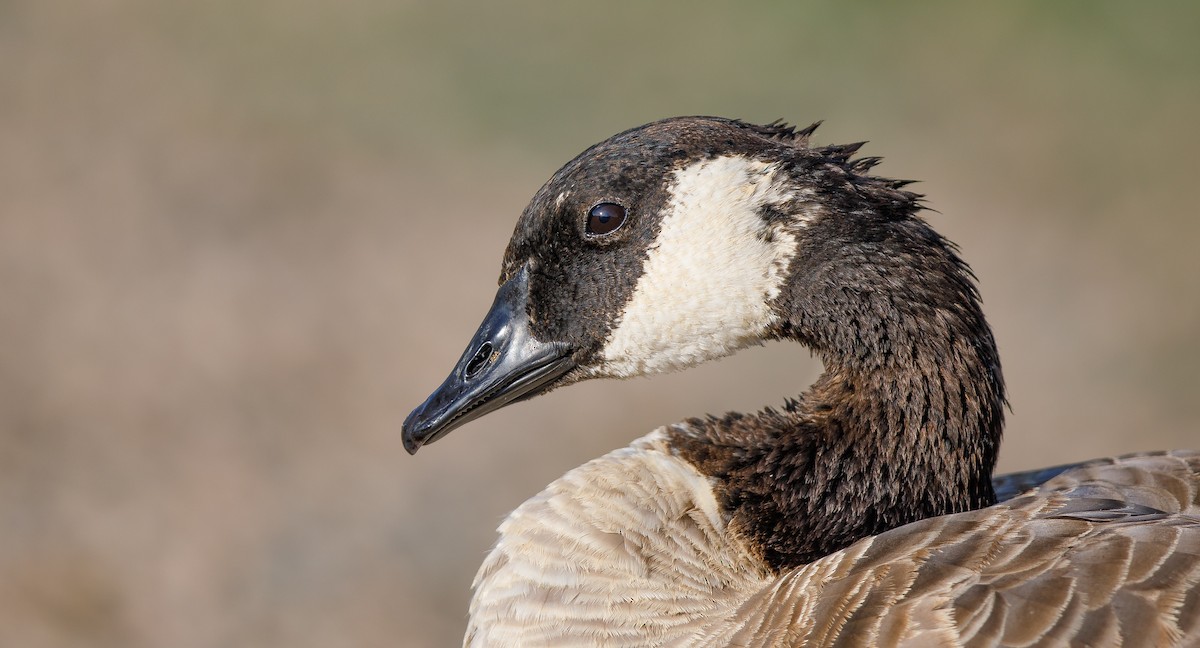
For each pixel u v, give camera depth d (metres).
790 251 6.71
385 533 12.33
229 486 12.79
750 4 22.38
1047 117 20.62
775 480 6.59
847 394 6.70
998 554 5.66
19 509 12.16
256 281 16.33
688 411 14.34
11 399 13.70
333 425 13.80
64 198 17.86
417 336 15.37
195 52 21.89
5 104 20.11
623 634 6.11
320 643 10.96
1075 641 5.11
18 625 10.86
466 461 13.42
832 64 21.52
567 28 21.97
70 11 22.92
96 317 15.32
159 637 10.92
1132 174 19.52
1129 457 7.49
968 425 6.54
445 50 21.75
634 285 6.96
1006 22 22.16
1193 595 5.15
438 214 18.22
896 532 6.00
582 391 14.76
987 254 17.73
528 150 19.77
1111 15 22.00
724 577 6.38
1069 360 15.60
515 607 6.30
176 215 17.72
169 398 13.97
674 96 20.62
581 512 6.45
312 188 18.66
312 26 22.48
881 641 5.45
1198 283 17.19
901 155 19.59
